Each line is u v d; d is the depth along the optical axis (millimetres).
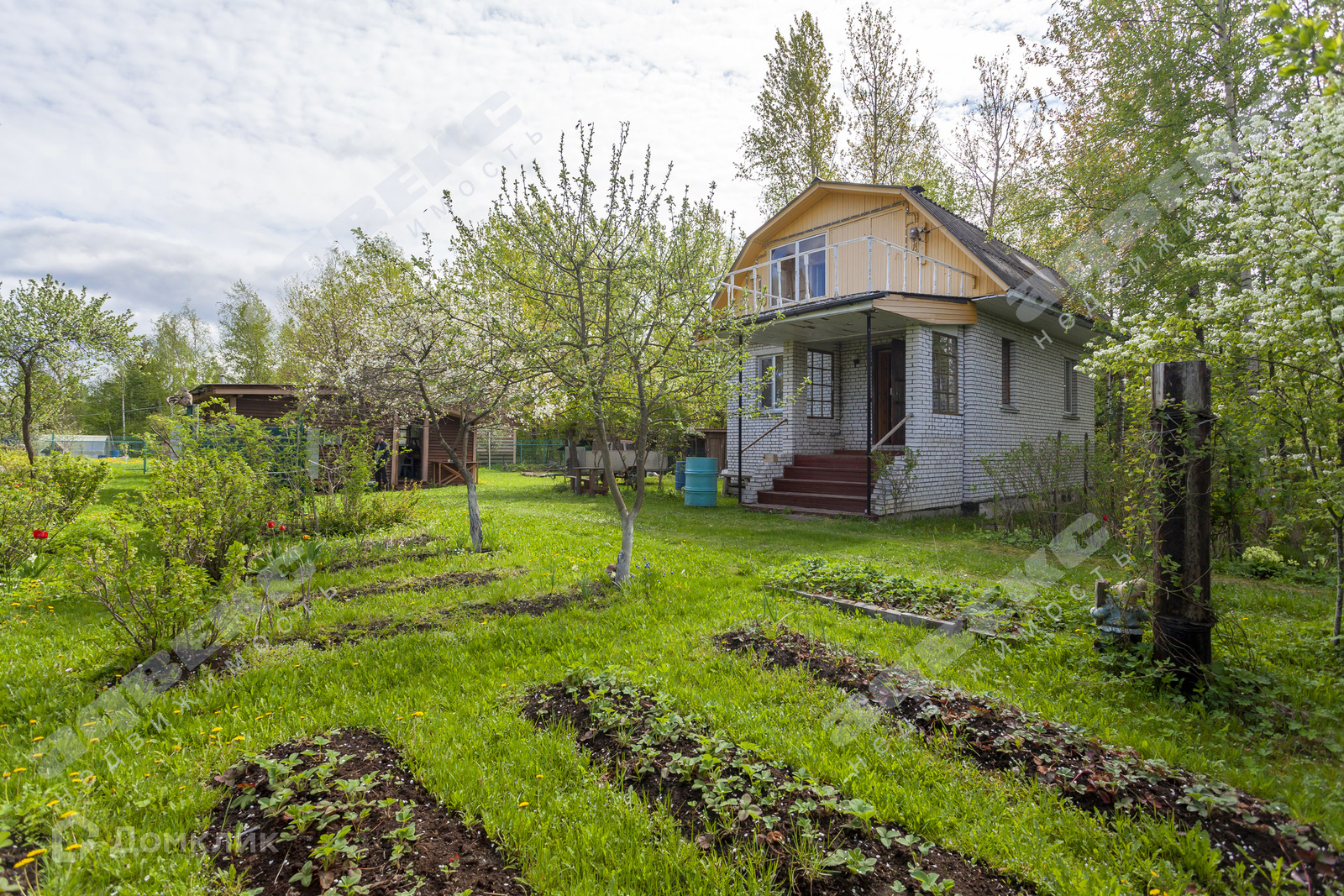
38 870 2035
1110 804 2396
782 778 2539
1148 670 3475
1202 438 3463
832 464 12008
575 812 2383
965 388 11648
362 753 2848
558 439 22828
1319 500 3998
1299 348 4227
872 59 20016
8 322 14891
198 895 1950
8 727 3178
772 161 20641
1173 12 8656
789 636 4293
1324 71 2354
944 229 11164
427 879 2041
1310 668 3801
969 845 2191
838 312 10219
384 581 6145
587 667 3697
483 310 6242
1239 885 1936
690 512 11805
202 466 5113
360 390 8281
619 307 5645
